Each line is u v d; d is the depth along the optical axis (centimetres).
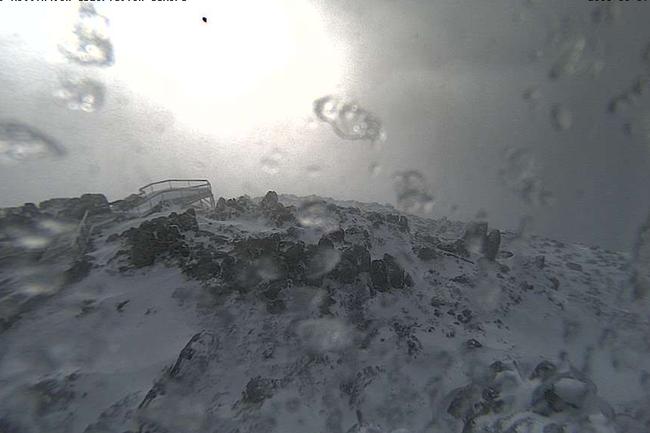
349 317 647
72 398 417
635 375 569
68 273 658
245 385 483
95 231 855
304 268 717
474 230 1126
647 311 834
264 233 827
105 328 538
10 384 430
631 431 418
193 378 473
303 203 1163
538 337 704
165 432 399
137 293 614
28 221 841
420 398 486
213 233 801
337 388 505
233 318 589
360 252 781
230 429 416
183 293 618
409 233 1077
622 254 1330
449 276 885
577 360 620
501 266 1017
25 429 379
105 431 384
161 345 514
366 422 453
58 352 485
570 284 1032
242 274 664
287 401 468
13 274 650
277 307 626
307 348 560
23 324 536
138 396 429
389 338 614
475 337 652
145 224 766
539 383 432
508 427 375
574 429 349
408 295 755
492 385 477
